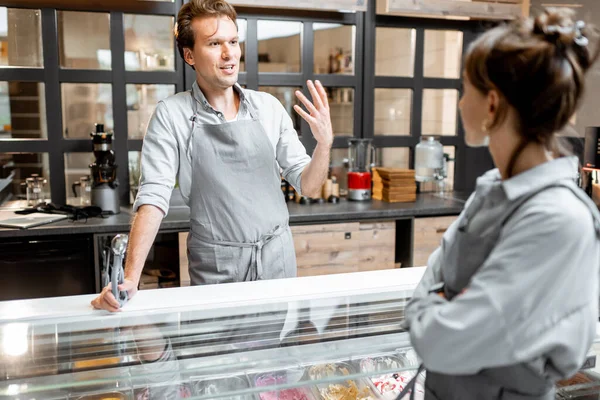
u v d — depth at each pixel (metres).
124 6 3.03
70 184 3.72
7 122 3.14
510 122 0.74
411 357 1.19
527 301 0.69
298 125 3.59
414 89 3.62
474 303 0.71
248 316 1.31
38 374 1.05
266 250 1.93
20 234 2.53
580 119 3.12
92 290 2.67
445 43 3.86
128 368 1.08
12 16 2.94
